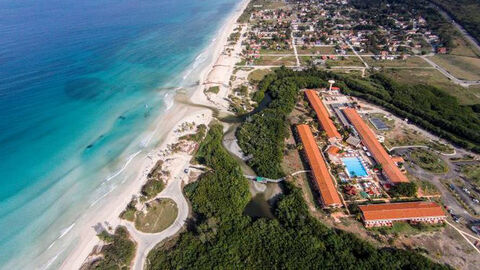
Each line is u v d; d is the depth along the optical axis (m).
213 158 96.12
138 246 69.19
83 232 73.31
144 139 109.31
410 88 135.75
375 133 109.44
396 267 61.84
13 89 133.38
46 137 106.56
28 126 111.00
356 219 74.38
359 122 111.75
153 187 85.06
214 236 69.06
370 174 88.62
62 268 64.88
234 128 116.75
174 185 87.75
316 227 70.94
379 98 131.88
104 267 63.25
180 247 67.31
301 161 95.88
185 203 81.31
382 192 82.31
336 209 77.00
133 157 99.94
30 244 70.44
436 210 73.44
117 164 96.88
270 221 73.38
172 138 109.75
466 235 70.12
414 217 72.19
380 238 69.50
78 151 101.62
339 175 88.19
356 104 129.00
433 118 112.25
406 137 106.69
